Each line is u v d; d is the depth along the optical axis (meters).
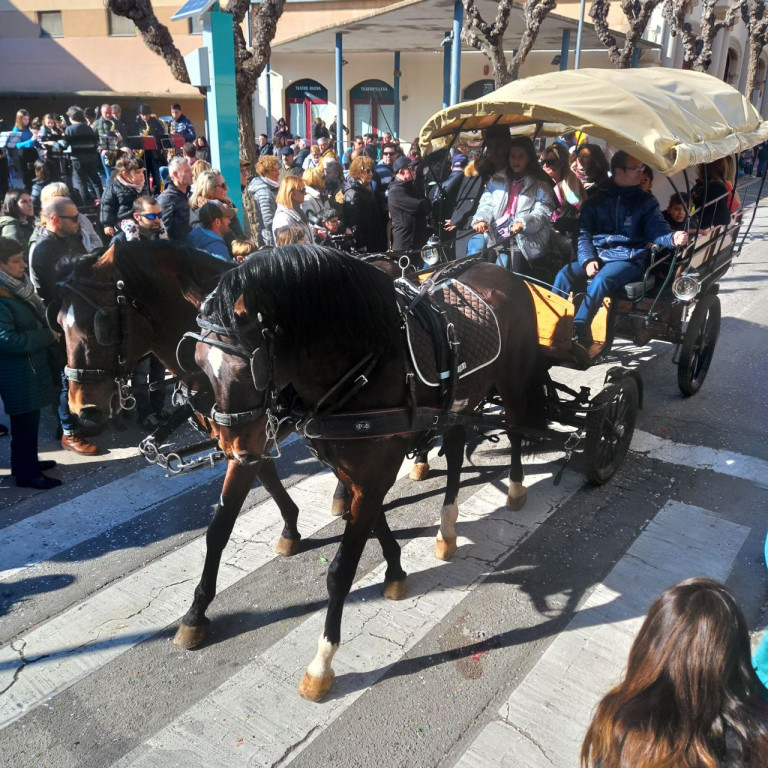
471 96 21.05
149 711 3.02
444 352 3.25
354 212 8.55
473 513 4.53
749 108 6.59
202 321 2.62
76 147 10.14
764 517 4.47
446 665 3.27
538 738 2.88
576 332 4.96
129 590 3.80
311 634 3.48
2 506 4.61
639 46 16.50
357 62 21.17
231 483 3.24
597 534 4.29
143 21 9.20
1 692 3.12
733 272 11.34
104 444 5.48
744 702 1.46
